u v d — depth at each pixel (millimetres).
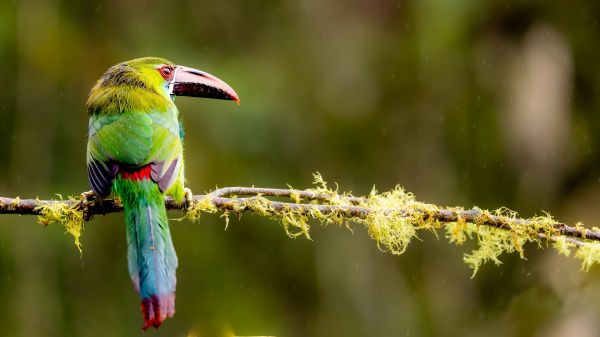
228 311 14078
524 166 15570
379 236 6957
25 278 13695
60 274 13938
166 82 8492
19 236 13812
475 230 7176
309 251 14758
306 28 16094
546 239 6926
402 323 14789
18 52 14648
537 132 15344
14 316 13484
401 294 15016
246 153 14617
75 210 7023
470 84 15938
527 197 15516
